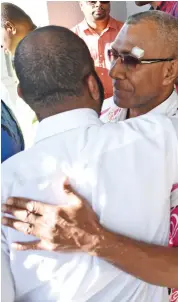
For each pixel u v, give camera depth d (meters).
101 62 2.04
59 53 0.86
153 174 0.87
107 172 0.85
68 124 0.89
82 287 0.85
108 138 0.88
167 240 0.95
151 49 1.29
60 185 0.85
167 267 0.86
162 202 0.89
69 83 0.88
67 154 0.86
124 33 1.32
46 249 0.82
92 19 2.24
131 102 1.39
